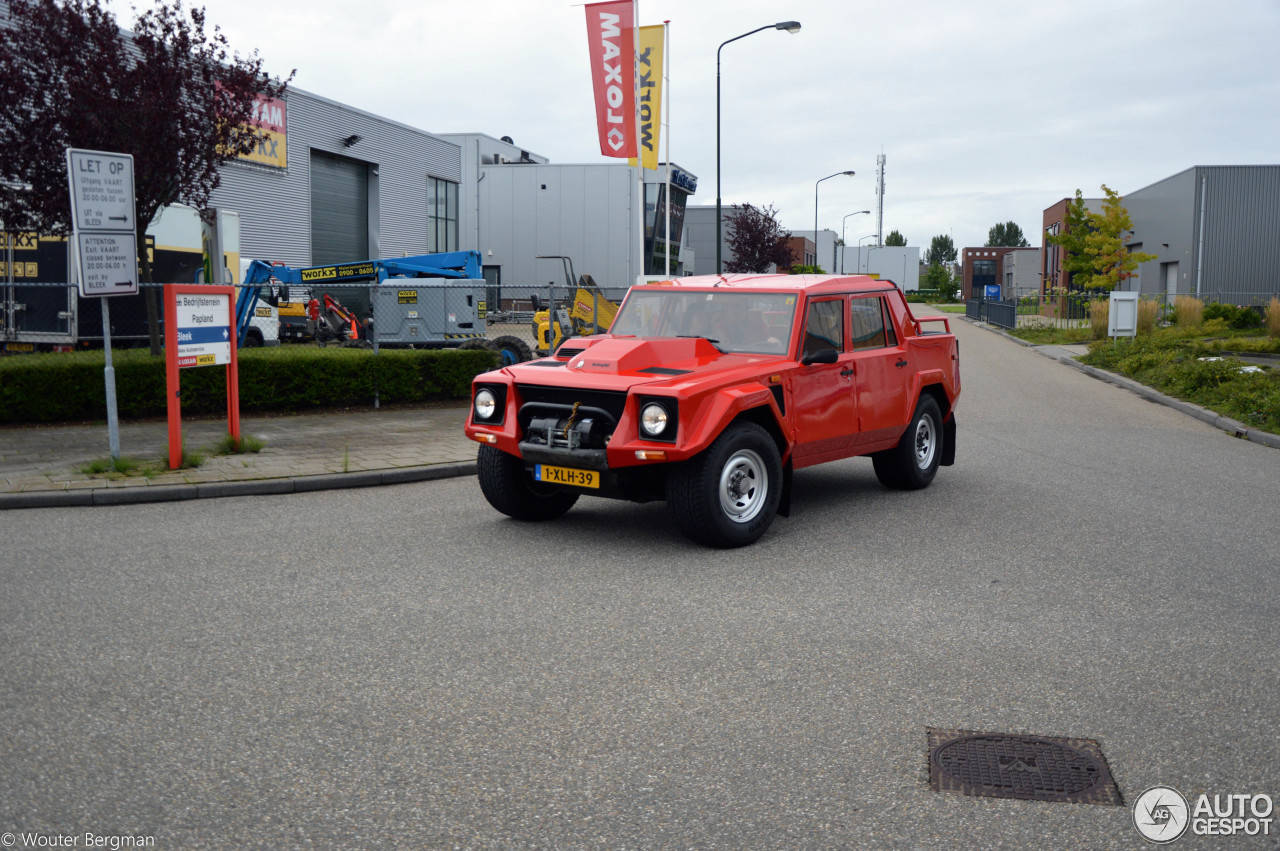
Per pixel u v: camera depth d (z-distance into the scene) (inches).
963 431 526.9
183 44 552.4
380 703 156.9
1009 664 176.4
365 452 400.5
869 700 159.5
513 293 2137.1
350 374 547.5
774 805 125.3
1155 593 223.0
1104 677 170.4
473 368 589.6
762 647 184.4
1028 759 139.1
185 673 169.2
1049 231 2790.4
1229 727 150.2
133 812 122.4
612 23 800.3
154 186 556.1
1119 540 276.5
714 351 287.9
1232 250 1701.5
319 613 203.5
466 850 114.4
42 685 163.2
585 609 207.8
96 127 521.7
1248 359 888.3
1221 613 208.2
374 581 228.1
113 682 164.7
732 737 145.2
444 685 164.7
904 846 116.3
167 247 786.8
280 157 1278.3
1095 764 137.8
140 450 396.8
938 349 360.2
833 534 281.4
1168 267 1876.2
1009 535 281.7
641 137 860.0
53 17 528.7
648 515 307.4
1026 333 1395.2
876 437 322.3
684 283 318.3
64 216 546.9
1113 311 1019.9
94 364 479.5
